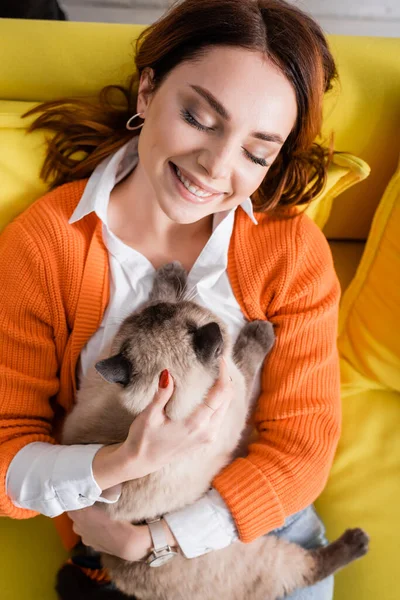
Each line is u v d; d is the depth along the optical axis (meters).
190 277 1.11
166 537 1.01
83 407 1.07
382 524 1.25
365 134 1.29
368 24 1.86
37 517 1.23
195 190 0.96
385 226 1.31
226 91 0.85
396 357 1.34
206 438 0.93
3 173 1.12
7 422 1.03
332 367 1.16
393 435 1.37
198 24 0.88
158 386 0.92
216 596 1.05
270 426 1.12
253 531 1.02
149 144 0.94
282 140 0.94
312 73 0.91
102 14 1.86
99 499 0.97
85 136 1.13
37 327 1.06
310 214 1.30
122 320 1.07
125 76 1.19
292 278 1.12
